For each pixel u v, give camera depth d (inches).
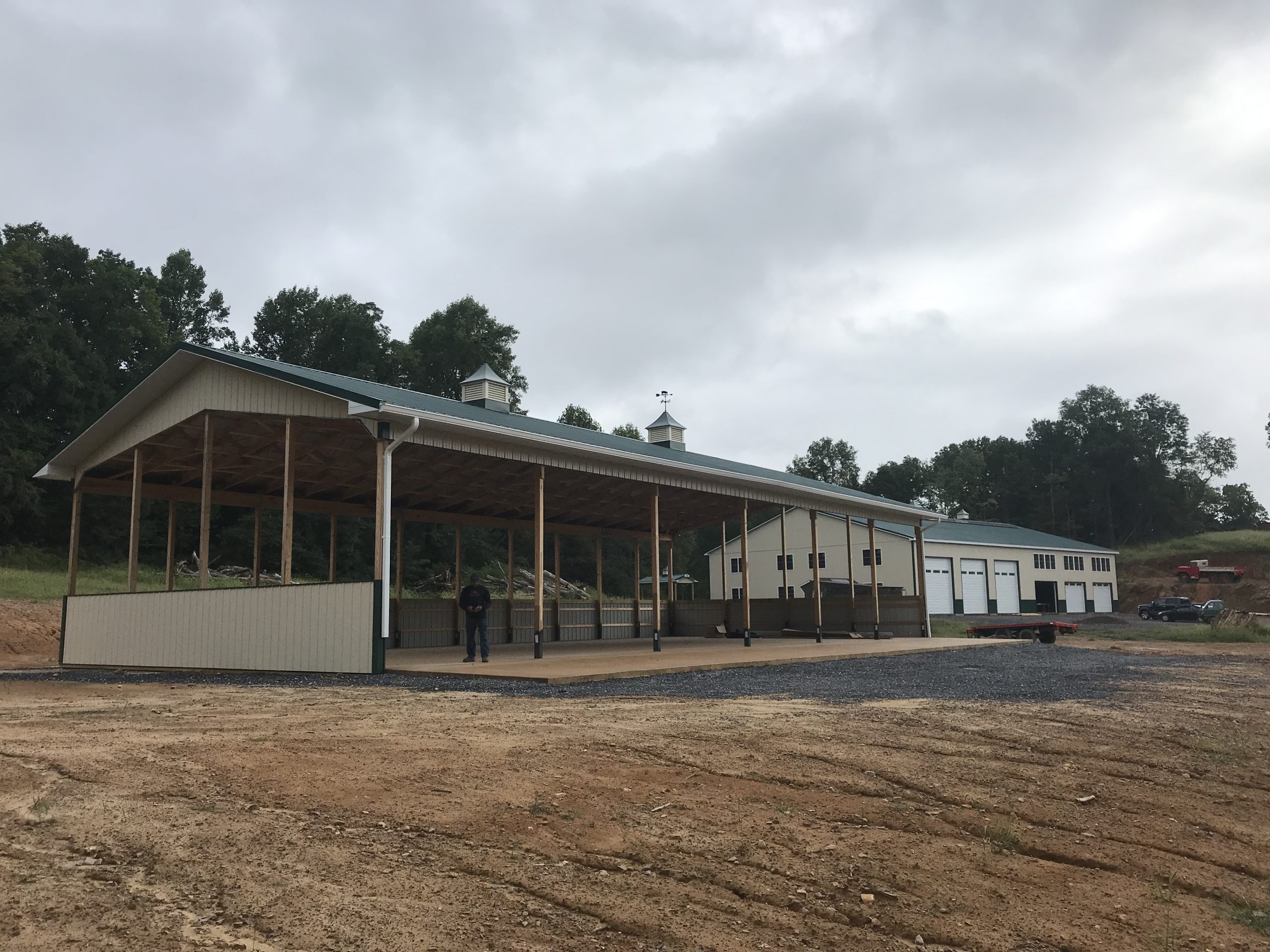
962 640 863.7
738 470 864.3
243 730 260.4
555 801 181.6
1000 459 3440.0
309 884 132.9
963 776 220.5
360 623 466.9
